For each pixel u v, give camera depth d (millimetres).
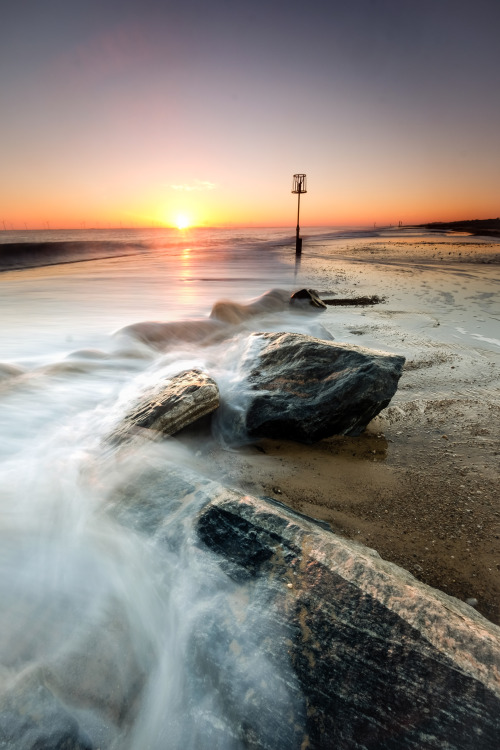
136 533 2092
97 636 1686
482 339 7160
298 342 4738
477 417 4285
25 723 1377
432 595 1795
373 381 3910
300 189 24500
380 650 1462
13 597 1845
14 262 23500
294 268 20234
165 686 1520
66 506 2426
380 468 3457
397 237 58094
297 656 1468
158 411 3533
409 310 9898
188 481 2479
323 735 1298
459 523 2762
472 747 1234
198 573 1817
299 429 3836
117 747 1395
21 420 4156
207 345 7426
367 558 1908
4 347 7211
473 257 23750
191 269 20562
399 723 1300
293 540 1917
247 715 1361
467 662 1412
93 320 9461
